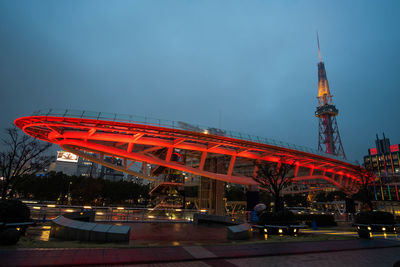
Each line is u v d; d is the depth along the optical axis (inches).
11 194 1042.7
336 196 5034.5
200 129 1486.2
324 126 7628.0
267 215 820.6
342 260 430.3
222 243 527.8
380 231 954.1
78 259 336.8
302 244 558.9
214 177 1764.3
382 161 6658.5
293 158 2092.8
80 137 1337.4
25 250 362.9
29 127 1334.9
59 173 4065.0
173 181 1904.5
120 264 335.9
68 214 658.2
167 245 468.1
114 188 3794.3
